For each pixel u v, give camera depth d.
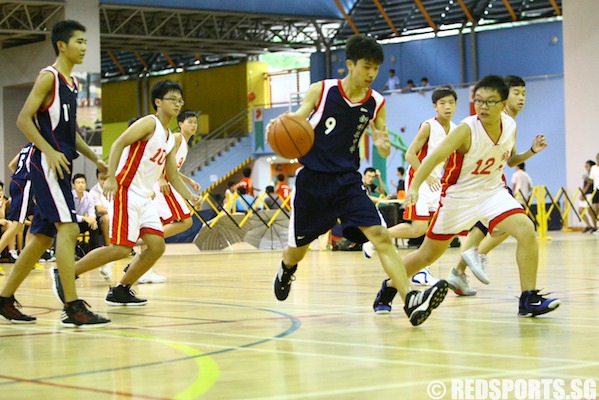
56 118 5.30
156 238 6.68
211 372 3.62
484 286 7.64
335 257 13.88
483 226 6.70
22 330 5.13
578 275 8.78
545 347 4.15
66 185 5.31
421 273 8.12
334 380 3.39
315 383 3.34
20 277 5.49
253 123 32.03
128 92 35.81
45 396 3.19
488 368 3.59
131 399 3.10
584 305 6.01
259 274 10.14
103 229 13.55
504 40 27.56
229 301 6.74
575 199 23.62
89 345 4.47
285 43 30.62
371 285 8.11
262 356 4.01
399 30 29.64
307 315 5.66
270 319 5.47
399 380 3.37
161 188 8.96
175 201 9.05
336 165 5.20
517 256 5.47
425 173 5.38
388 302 5.71
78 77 24.28
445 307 6.01
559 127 25.31
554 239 18.73
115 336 4.80
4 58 26.73
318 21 29.78
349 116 5.17
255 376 3.51
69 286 5.30
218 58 34.03
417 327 4.97
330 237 16.77
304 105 5.15
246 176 20.83
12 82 26.52
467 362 3.75
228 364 3.81
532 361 3.75
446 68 28.58
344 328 4.98
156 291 7.87
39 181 5.27
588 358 3.82
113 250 6.54
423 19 28.72
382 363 3.77
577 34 23.47
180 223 9.12
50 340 4.69
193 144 32.50
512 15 27.34
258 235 17.88
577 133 23.56
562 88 25.23
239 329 5.00
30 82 25.95
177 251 17.58
